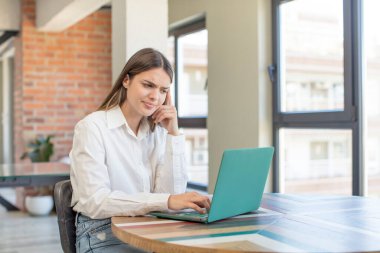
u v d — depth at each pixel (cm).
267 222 166
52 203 595
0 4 635
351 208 193
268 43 414
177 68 565
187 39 548
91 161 188
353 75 343
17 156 665
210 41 475
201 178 528
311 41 382
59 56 628
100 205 181
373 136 332
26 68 614
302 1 389
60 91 630
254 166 176
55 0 520
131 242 149
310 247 132
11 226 530
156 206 175
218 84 464
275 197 221
